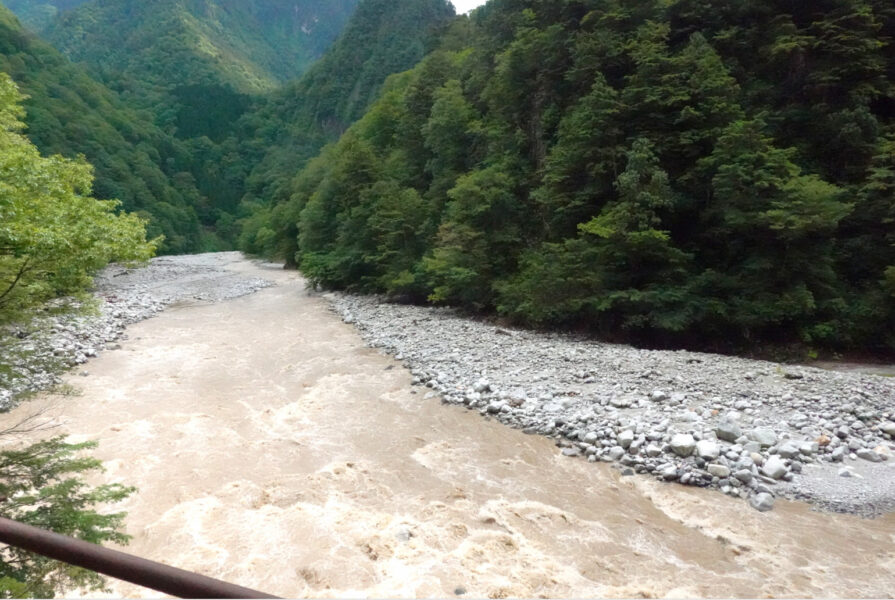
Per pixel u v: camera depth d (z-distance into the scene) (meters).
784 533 7.52
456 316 24.83
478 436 11.17
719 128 18.50
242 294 33.41
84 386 14.22
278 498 8.66
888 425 10.29
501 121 27.81
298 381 15.12
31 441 10.37
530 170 25.17
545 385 13.50
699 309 18.06
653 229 18.30
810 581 6.51
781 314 17.08
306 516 8.11
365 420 12.15
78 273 7.35
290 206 51.78
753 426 10.55
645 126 19.84
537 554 7.17
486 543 7.42
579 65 22.48
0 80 15.95
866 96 19.11
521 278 22.52
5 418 11.47
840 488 8.55
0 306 6.41
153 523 7.91
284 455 10.32
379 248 30.55
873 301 17.03
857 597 6.20
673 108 19.56
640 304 18.72
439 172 31.78
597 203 20.91
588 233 20.14
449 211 26.34
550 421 11.39
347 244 33.72
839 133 18.80
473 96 32.34
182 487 8.99
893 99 19.73
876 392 12.20
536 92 26.16
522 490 8.91
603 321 20.03
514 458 10.13
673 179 19.55
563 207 21.19
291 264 52.22
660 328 18.95
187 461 10.00
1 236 5.89
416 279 27.75
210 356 17.80
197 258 66.25
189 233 83.75
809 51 20.16
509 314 22.34
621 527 7.79
